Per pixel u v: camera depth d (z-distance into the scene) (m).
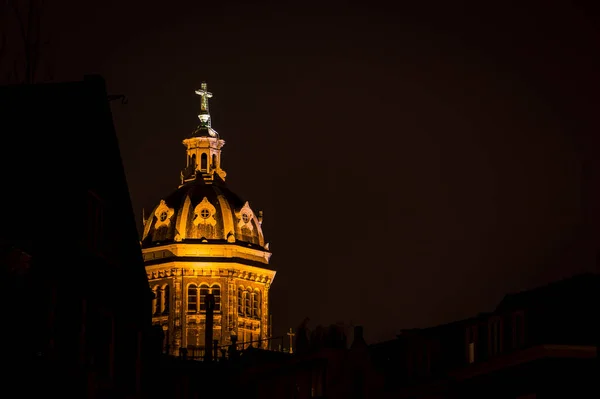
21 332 52.75
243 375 94.06
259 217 142.38
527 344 65.25
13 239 54.47
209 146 143.12
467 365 69.75
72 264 57.00
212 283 136.75
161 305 137.00
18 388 52.47
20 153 57.00
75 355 56.78
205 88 145.75
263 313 139.00
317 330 93.00
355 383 83.12
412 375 76.88
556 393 62.69
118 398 61.56
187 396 90.81
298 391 88.50
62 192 57.00
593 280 65.44
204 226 138.75
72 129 58.12
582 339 63.44
